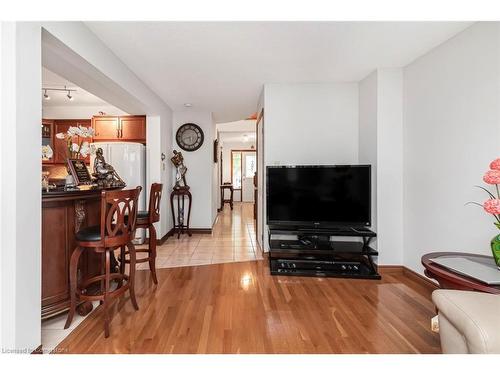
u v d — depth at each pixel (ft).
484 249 6.39
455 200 7.16
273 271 9.39
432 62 7.97
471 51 6.63
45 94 13.00
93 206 7.31
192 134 16.06
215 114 16.87
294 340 5.49
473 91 6.59
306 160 11.07
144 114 13.71
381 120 9.41
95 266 7.41
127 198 6.28
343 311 6.75
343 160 11.04
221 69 9.48
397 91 9.37
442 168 7.59
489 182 4.61
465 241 6.87
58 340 5.46
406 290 8.05
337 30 6.90
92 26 6.61
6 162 4.24
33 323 4.74
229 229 17.79
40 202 4.90
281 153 11.08
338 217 9.66
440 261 5.20
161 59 8.61
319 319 6.35
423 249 8.41
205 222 16.26
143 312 6.64
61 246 6.23
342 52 8.17
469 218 6.74
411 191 8.95
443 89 7.54
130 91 9.52
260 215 12.78
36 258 4.81
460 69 6.96
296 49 7.95
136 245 13.34
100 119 14.47
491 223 6.23
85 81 8.22
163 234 14.06
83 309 6.44
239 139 31.68
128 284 6.54
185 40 7.38
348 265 9.99
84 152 8.18
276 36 7.18
